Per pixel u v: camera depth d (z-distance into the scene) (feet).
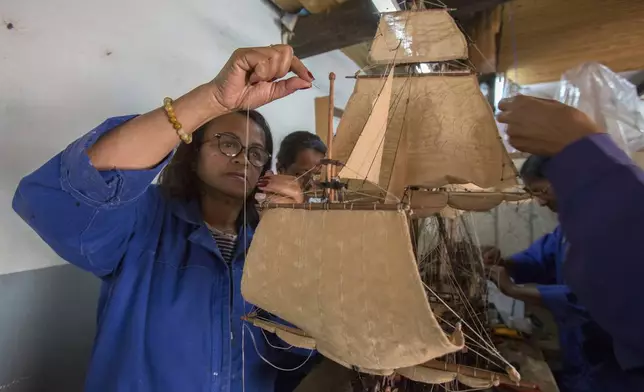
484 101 2.36
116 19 3.10
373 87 2.47
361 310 1.43
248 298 1.81
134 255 2.08
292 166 3.38
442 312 2.08
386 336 1.41
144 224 2.17
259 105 1.71
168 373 1.91
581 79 2.60
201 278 2.13
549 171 1.30
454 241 2.85
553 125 1.31
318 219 1.57
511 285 3.54
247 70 1.57
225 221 2.41
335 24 4.91
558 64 5.39
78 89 2.82
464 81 2.42
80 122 2.83
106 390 1.90
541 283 4.31
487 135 2.34
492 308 4.50
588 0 4.89
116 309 1.98
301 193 1.91
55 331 2.69
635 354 1.18
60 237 1.69
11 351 2.45
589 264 1.15
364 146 1.74
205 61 4.05
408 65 2.54
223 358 2.08
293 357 2.60
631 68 5.10
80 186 1.53
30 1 2.52
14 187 2.45
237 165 2.18
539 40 5.22
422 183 2.40
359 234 1.46
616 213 1.12
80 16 2.84
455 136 2.41
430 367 1.60
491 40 5.04
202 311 2.07
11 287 2.45
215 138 2.19
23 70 2.49
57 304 2.70
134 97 3.26
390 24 2.49
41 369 2.61
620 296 1.10
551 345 3.76
